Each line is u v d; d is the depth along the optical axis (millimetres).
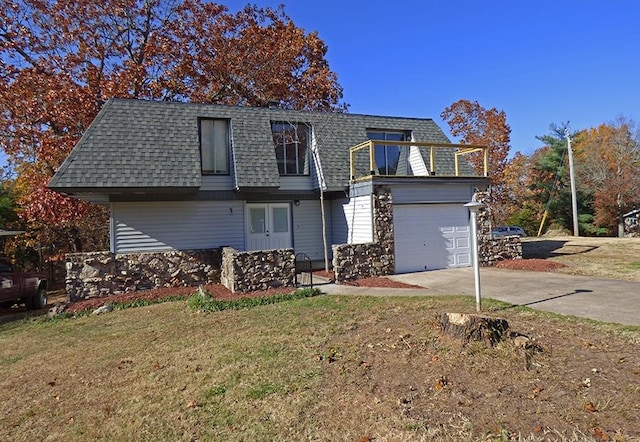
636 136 36406
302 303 8414
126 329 7684
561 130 40469
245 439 3461
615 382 3811
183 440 3557
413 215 12688
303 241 14625
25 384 5285
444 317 5043
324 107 24781
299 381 4438
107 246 20281
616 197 34344
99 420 4094
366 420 3543
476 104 35625
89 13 18469
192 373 4988
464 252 13375
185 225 12773
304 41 24500
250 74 22531
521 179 43969
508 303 7469
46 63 17500
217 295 9680
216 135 13289
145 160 11430
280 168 14172
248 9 23375
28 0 17203
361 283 10812
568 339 5023
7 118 16453
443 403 3668
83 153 10961
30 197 16531
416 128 15820
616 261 13414
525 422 3270
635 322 5836
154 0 20375
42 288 12445
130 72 18672
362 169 14164
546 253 16906
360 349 5145
